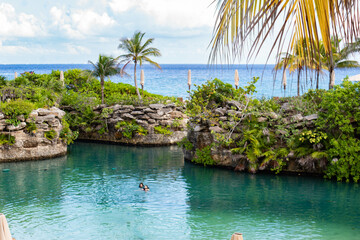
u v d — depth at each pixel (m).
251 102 25.11
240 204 17.00
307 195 18.33
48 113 28.09
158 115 33.38
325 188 19.56
